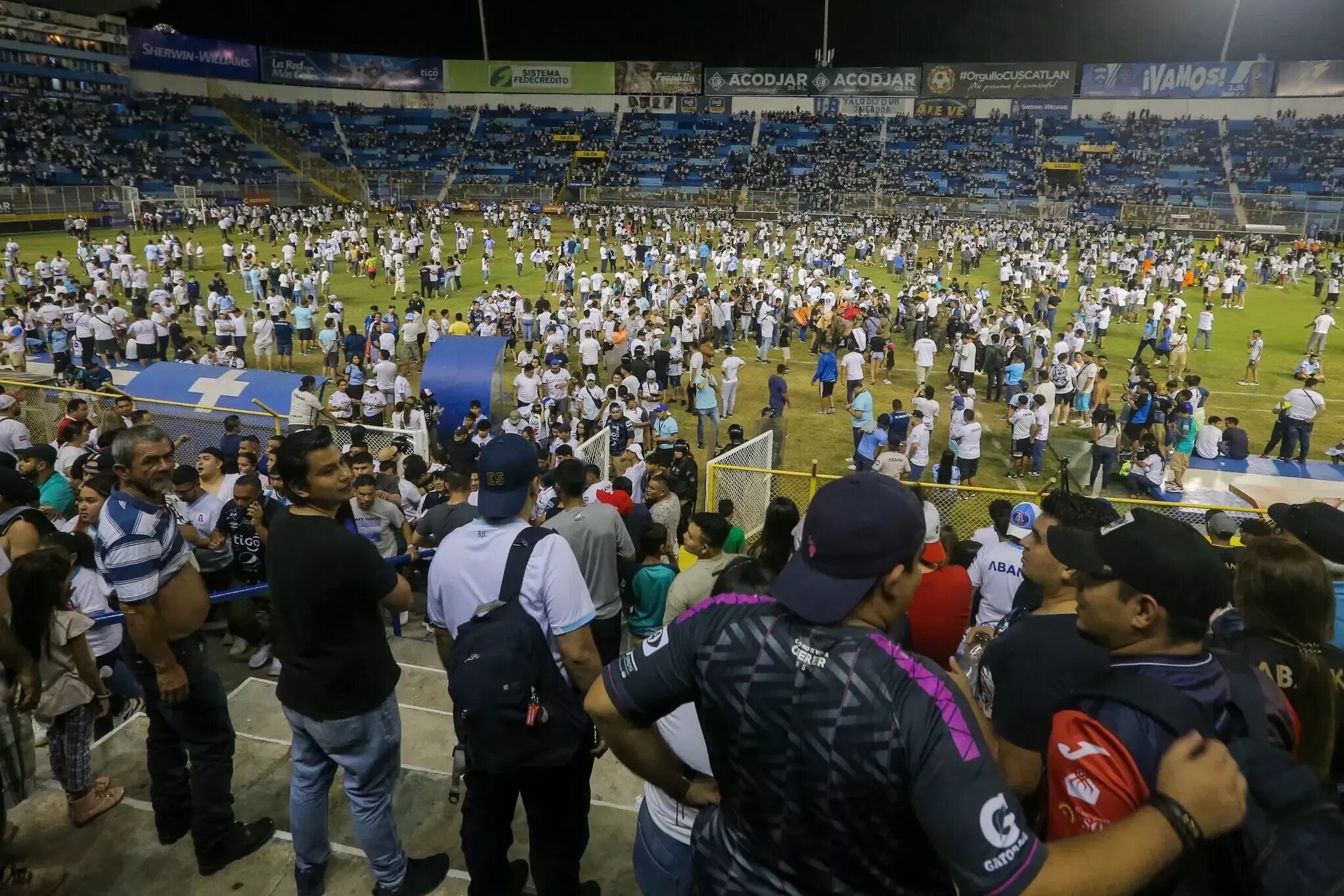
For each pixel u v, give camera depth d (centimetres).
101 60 5966
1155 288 4147
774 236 4762
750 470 1261
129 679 659
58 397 1549
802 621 183
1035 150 6788
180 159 6031
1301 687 263
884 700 171
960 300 2931
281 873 433
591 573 594
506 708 337
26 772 430
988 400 2445
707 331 2884
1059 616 294
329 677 370
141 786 522
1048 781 204
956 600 436
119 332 2502
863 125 7206
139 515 387
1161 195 6200
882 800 172
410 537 912
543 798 362
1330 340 3175
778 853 185
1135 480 1711
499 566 359
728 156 7081
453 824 478
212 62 6706
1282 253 5062
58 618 449
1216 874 180
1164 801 165
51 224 4891
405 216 5569
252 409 1501
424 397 1788
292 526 369
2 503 609
